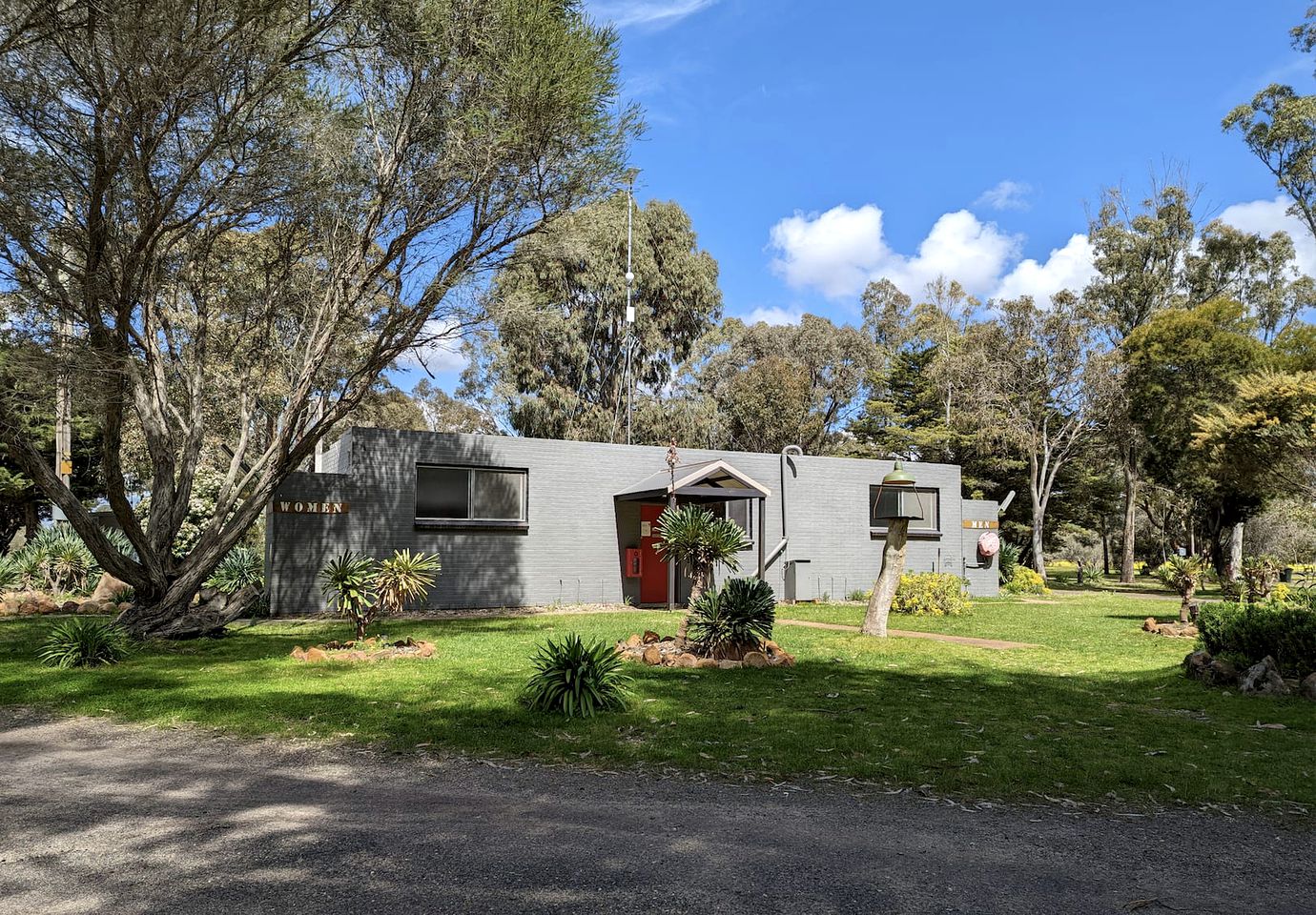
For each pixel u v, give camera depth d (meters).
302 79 11.77
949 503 22.59
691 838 3.90
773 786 4.81
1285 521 33.00
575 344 35.97
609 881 3.34
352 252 12.41
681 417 38.22
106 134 9.70
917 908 3.10
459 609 16.88
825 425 43.09
